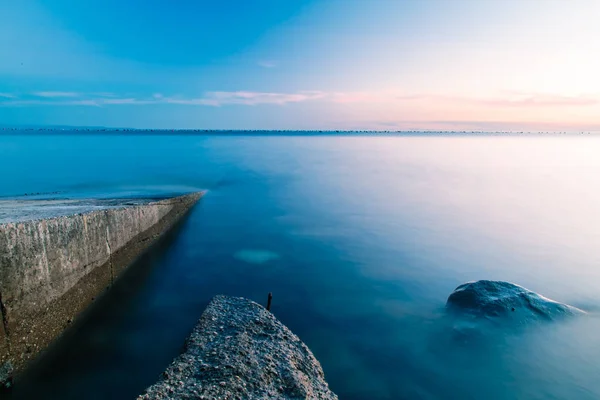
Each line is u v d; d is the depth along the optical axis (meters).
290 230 25.72
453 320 12.59
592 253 22.22
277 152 108.19
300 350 9.91
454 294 13.81
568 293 16.05
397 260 20.19
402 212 33.00
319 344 11.61
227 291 15.40
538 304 12.65
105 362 10.40
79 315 12.62
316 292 15.58
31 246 10.42
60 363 10.29
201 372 8.21
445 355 11.13
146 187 38.28
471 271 18.86
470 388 9.88
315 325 12.79
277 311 13.73
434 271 18.69
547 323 11.95
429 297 15.28
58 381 9.57
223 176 50.66
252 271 17.78
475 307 12.77
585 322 12.10
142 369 10.14
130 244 17.45
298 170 63.50
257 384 7.96
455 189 46.81
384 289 16.09
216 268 18.00
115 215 15.95
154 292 15.08
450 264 19.86
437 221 29.94
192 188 39.16
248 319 11.02
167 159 72.19
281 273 17.66
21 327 9.92
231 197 36.34
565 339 11.36
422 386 9.92
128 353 10.84
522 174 65.00
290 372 8.55
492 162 89.81
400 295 15.48
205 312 11.44
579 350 10.96
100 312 13.29
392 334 12.30
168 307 13.78
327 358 10.90
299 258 19.94
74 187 36.66
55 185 37.38
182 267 18.03
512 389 9.80
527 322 11.93
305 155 101.25
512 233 26.70
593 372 10.25
